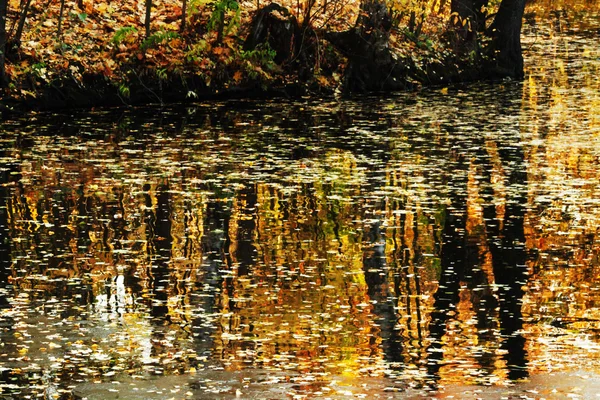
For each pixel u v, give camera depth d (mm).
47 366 12648
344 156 25703
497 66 41031
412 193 21891
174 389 11852
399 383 12062
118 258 17391
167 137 28156
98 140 27531
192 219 19812
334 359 12930
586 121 30625
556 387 11898
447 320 14508
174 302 15227
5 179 22906
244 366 12664
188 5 37656
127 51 34344
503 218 19875
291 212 20375
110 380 12164
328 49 37656
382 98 36031
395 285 16062
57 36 33531
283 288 15898
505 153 25969
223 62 35344
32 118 30812
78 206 20703
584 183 22734
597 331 14062
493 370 12531
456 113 32438
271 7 37062
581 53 47312
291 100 35281
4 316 14555
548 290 15836
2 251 17781
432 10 44656
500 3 42688
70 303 15156
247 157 25516
